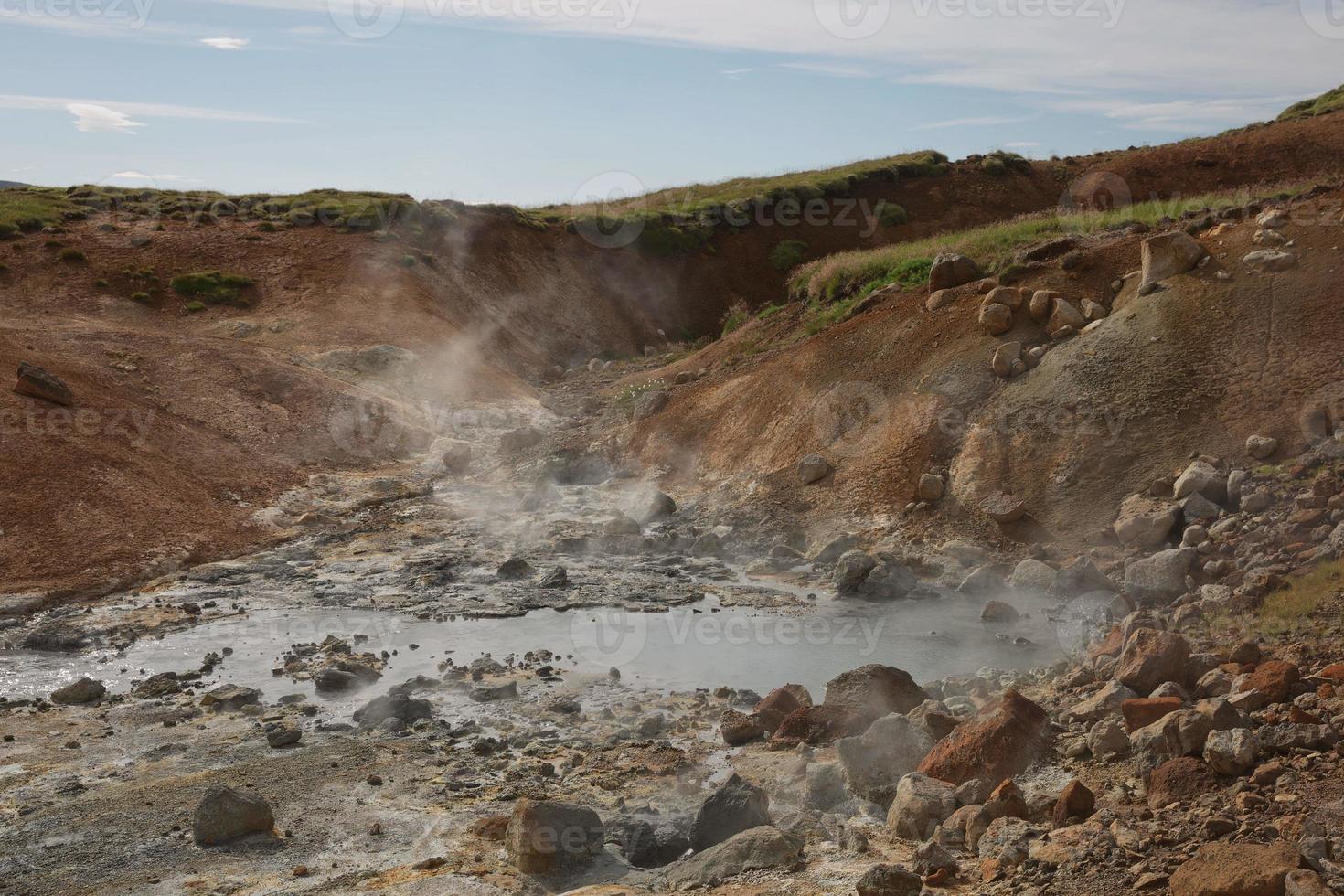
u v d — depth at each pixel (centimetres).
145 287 3647
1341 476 1228
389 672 1093
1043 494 1455
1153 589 1166
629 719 932
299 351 3155
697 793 764
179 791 793
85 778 827
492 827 705
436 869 654
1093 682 892
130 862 678
